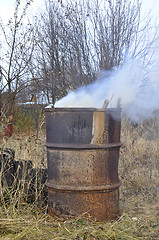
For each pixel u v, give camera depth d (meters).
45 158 4.30
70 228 2.76
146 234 2.70
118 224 2.88
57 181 2.96
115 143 3.01
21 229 2.74
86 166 2.88
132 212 3.27
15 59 8.35
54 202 2.99
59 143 2.93
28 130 6.59
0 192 3.26
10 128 6.29
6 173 3.46
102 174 2.91
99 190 2.89
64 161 2.92
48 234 2.67
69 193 2.91
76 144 2.88
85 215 2.88
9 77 8.33
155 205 3.48
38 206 3.33
